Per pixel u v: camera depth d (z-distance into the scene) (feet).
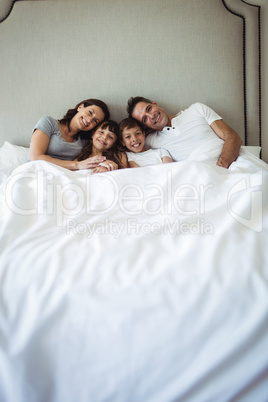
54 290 2.13
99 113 6.00
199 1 6.55
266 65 7.19
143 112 6.09
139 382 1.81
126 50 6.70
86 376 1.84
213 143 5.79
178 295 2.02
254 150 6.38
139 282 2.14
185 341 1.85
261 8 6.89
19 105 6.87
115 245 2.65
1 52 6.76
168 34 6.63
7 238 2.76
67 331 1.95
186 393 1.75
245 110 6.91
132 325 1.92
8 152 6.24
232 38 6.64
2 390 1.78
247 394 1.77
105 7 6.60
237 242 2.53
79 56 6.73
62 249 2.58
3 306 2.07
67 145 5.96
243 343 1.79
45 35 6.70
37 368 1.86
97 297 2.04
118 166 5.75
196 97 6.79
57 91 6.83
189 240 2.65
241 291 2.00
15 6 6.69
